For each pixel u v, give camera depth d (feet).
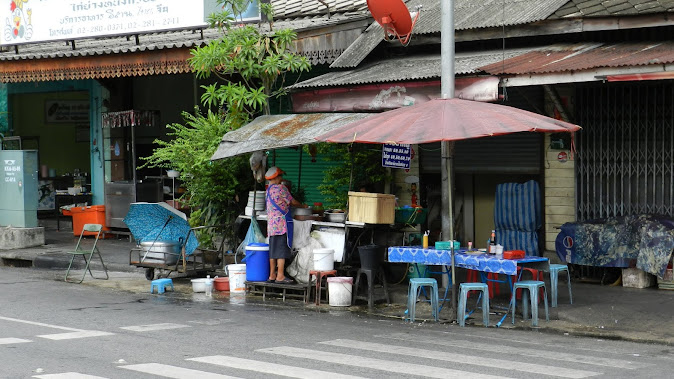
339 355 29.30
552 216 46.88
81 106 79.00
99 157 71.87
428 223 51.96
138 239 49.62
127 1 60.39
